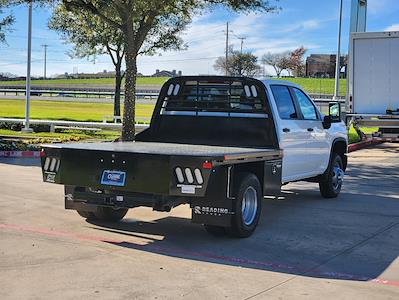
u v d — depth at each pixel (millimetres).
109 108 44219
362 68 20000
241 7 18219
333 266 6133
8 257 6121
